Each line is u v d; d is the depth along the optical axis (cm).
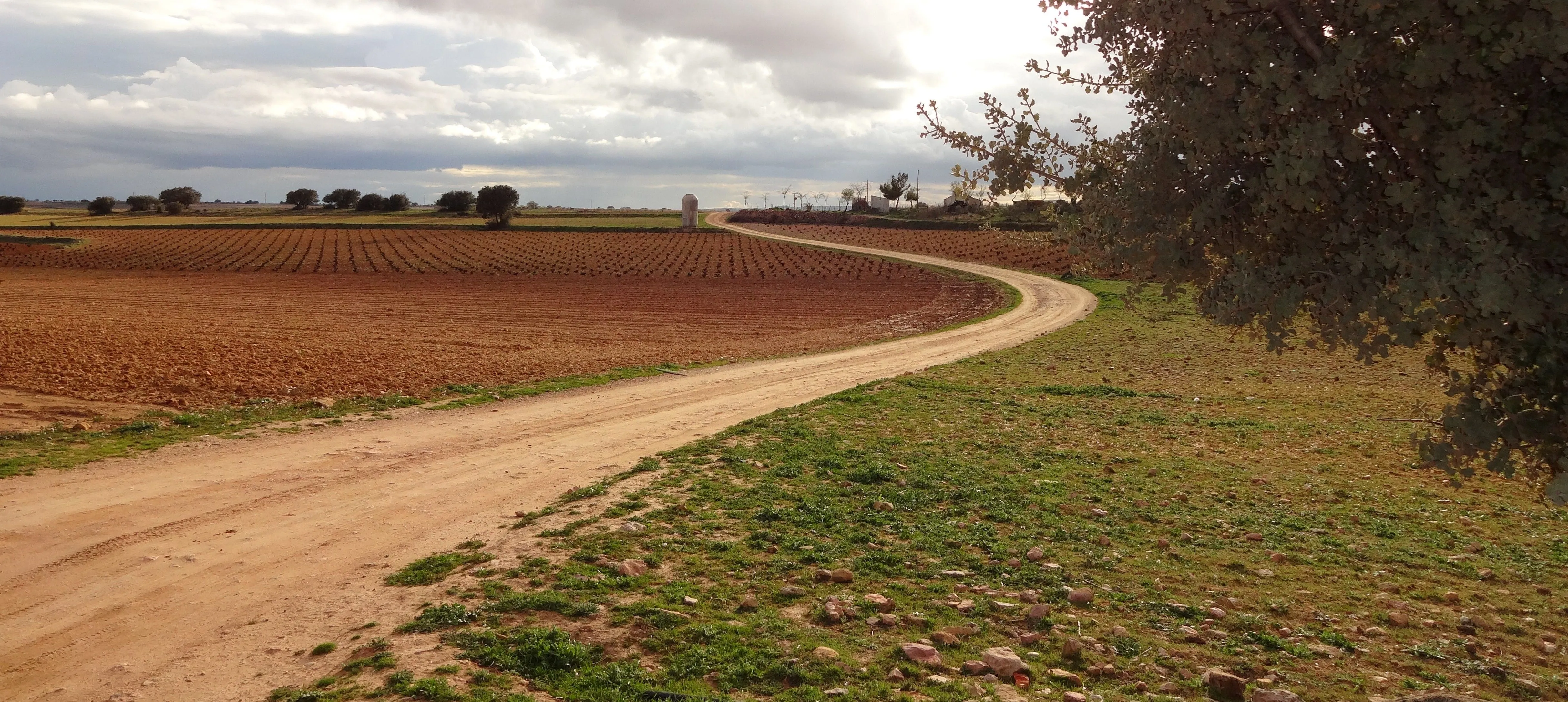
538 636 701
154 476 1262
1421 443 465
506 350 3412
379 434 1619
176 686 653
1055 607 823
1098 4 495
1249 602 859
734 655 680
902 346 3769
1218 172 450
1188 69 444
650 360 3067
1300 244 443
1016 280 7519
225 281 7231
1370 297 415
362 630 744
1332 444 1739
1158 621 795
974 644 728
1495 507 1288
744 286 7406
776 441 1586
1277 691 614
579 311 5509
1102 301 5822
